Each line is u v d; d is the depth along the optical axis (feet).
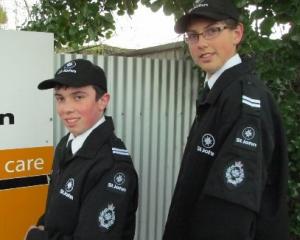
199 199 5.48
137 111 11.37
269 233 5.59
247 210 5.06
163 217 12.18
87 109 5.90
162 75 11.73
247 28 10.25
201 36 5.89
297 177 11.78
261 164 5.22
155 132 11.76
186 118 12.26
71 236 5.52
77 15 11.37
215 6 5.77
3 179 7.68
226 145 5.25
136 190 6.15
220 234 5.14
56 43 11.94
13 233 7.88
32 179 8.08
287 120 11.28
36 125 8.05
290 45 10.55
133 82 11.24
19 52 7.69
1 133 7.58
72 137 6.25
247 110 5.28
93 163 5.62
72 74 5.82
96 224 5.39
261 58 10.99
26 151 7.95
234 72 5.68
